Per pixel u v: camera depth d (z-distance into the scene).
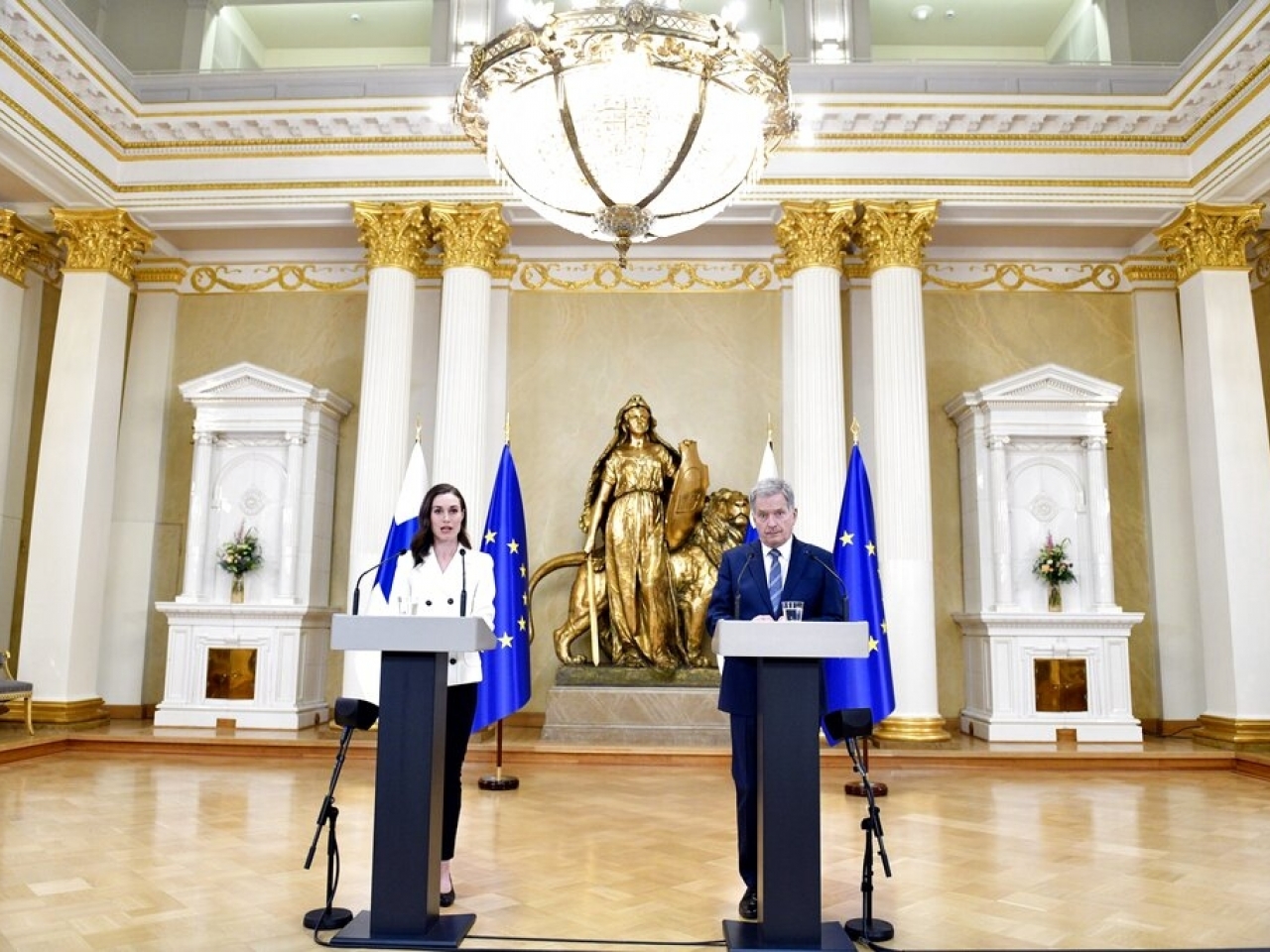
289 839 5.17
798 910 3.30
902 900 4.12
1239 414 9.03
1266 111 8.32
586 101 5.50
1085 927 3.74
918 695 8.78
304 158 9.78
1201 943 3.55
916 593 8.94
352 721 3.68
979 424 9.92
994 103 9.38
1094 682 9.20
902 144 9.59
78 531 9.20
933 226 9.98
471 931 3.60
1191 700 10.02
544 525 10.52
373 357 9.52
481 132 6.37
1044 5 10.82
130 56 10.45
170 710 9.40
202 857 4.74
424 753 3.49
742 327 10.85
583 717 8.69
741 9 5.47
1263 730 8.41
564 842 5.21
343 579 10.47
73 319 9.56
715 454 10.61
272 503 10.02
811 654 3.22
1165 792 7.03
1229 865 4.77
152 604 10.48
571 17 5.31
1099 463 9.70
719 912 3.89
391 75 9.63
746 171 6.27
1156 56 10.17
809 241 9.57
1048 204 9.52
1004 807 6.39
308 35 11.23
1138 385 10.62
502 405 10.66
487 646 3.62
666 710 8.67
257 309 11.08
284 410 9.95
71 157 9.01
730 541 9.43
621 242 5.87
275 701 9.45
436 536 4.02
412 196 9.70
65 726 8.87
